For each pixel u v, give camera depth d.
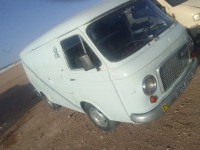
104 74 3.71
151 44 3.74
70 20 4.22
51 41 4.62
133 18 4.14
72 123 6.46
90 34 3.75
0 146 7.41
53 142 5.96
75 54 4.18
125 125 5.05
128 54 3.61
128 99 3.62
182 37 4.18
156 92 3.64
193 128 3.99
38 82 7.30
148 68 3.50
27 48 6.69
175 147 3.76
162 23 4.29
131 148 4.23
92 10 4.04
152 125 4.61
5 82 27.86
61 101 6.33
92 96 4.35
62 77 4.97
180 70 4.04
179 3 7.04
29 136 7.11
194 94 4.95
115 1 4.19
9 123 9.43
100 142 4.91
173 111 4.72
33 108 9.93
